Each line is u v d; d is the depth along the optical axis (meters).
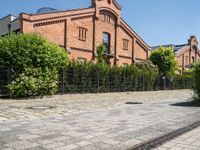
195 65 13.66
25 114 8.28
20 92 13.87
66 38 25.39
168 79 32.03
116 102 13.19
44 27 23.62
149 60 32.66
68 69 18.55
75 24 26.48
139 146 4.96
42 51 14.80
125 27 32.66
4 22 28.23
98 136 5.61
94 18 28.59
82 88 19.73
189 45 46.25
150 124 7.09
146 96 18.70
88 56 27.97
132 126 6.76
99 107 10.75
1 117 7.61
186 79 35.16
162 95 20.47
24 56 14.12
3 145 4.75
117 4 31.27
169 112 9.55
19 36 14.52
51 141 5.09
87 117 8.00
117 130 6.23
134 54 33.81
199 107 11.30
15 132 5.73
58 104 11.48
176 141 5.50
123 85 24.19
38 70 14.52
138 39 34.44
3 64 13.97
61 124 6.77
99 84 21.42
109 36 30.77
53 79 15.66
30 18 22.42
